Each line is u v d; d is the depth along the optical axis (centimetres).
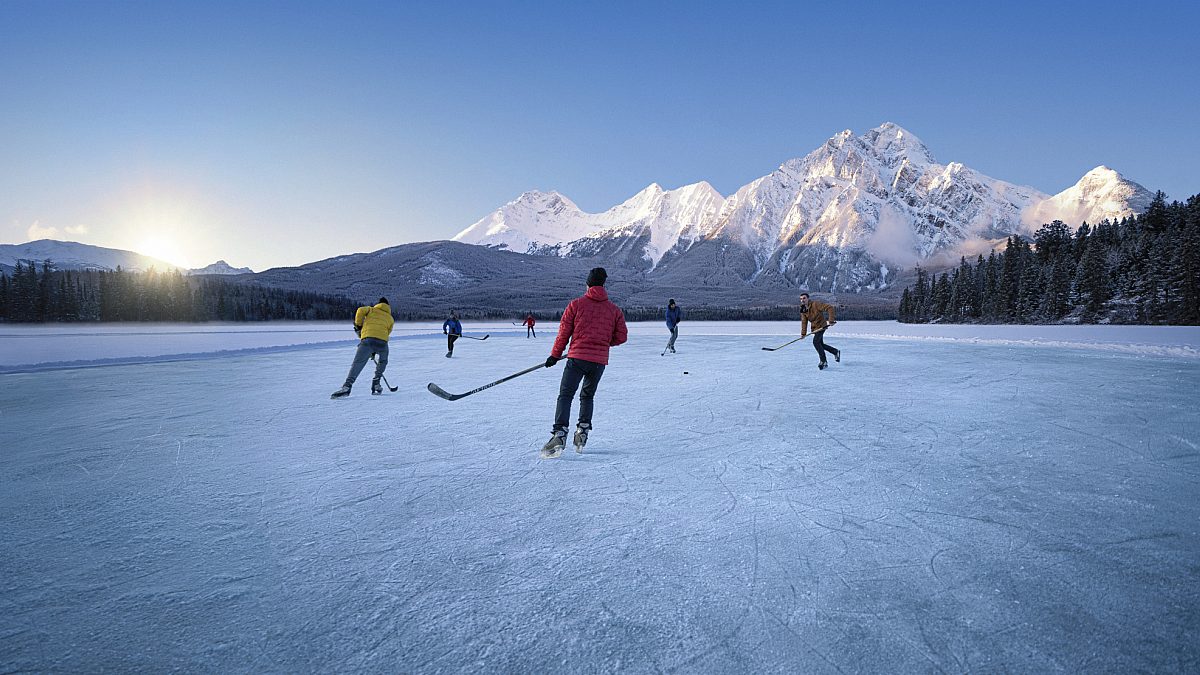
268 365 1350
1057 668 167
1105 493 338
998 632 187
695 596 215
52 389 882
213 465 419
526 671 170
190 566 244
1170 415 597
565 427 437
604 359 451
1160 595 211
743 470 397
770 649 180
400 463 423
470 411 669
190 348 1939
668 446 476
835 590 218
